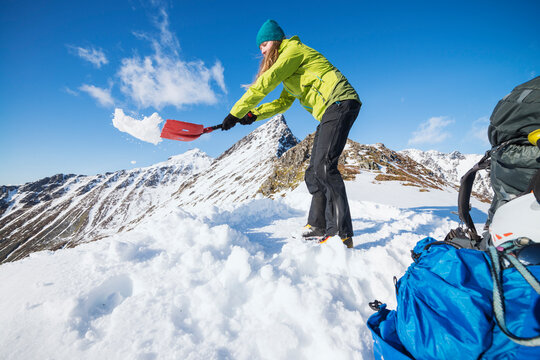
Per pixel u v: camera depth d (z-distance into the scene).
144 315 1.33
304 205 4.37
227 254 1.91
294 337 1.25
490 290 0.87
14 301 1.40
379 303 1.35
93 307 1.42
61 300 1.36
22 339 1.19
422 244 1.28
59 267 1.70
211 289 1.46
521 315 0.78
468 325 0.82
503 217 1.03
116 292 1.56
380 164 22.55
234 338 1.26
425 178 21.53
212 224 2.90
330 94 2.25
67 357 1.12
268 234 2.77
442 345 0.83
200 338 1.26
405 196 9.52
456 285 0.90
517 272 0.86
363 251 2.06
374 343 1.14
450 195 10.39
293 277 1.67
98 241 2.21
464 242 1.32
